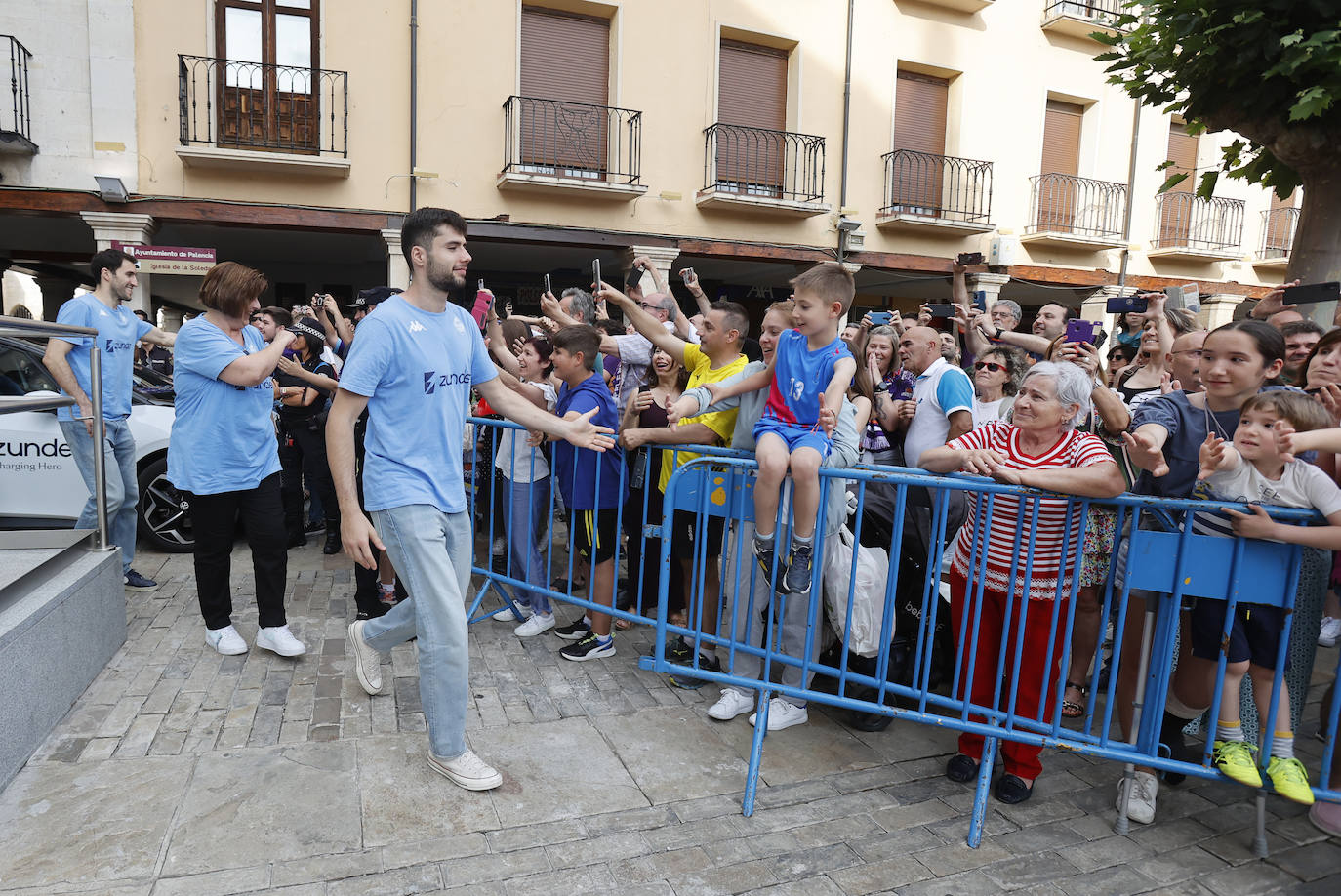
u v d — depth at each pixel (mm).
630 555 4223
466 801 2686
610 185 10695
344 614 4363
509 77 10594
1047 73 13414
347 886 2256
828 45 12062
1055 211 13727
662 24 11211
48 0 8992
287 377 5426
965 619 2828
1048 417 2744
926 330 4148
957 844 2609
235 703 3289
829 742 3281
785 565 2961
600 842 2516
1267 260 15086
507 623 4445
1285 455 2342
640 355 4902
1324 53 3609
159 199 9422
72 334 3395
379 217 10227
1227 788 3061
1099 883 2441
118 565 3764
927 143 13102
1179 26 3986
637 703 3516
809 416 2998
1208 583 2543
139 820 2500
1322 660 4219
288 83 9820
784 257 12031
